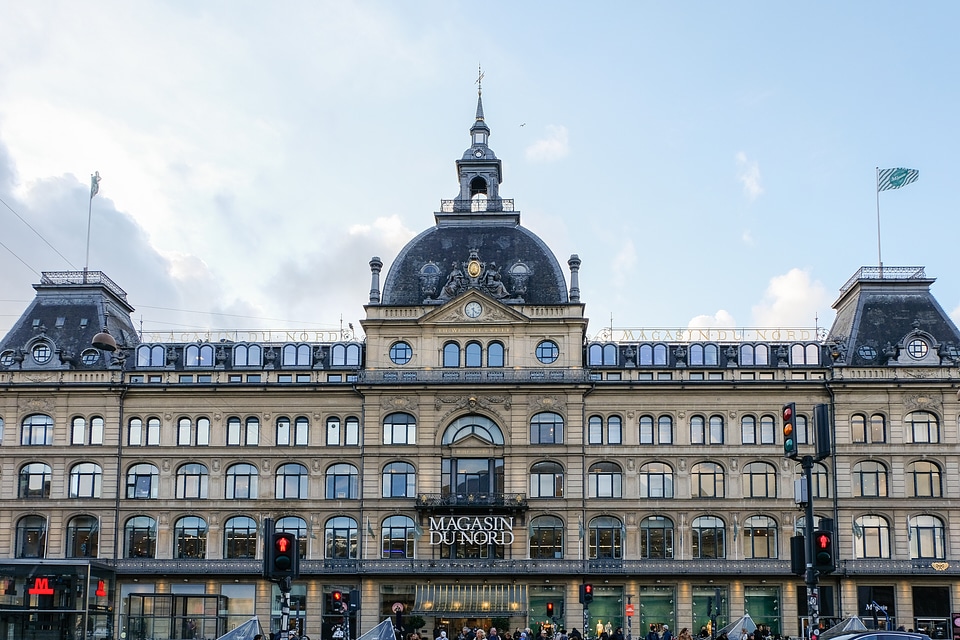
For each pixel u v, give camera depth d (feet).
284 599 120.78
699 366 302.45
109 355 310.04
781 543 294.05
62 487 300.81
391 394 300.61
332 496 300.20
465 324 302.45
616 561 290.15
